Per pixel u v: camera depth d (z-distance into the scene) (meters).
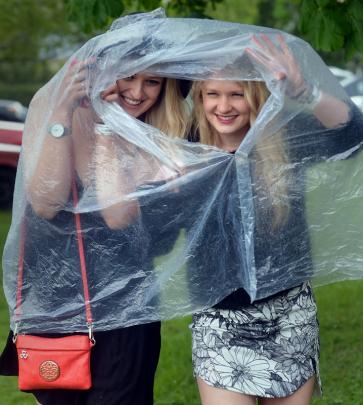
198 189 5.13
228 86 5.00
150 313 5.18
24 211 5.21
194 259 5.14
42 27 21.67
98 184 5.19
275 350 5.03
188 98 5.27
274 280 5.02
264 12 32.34
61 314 5.22
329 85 5.09
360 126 5.11
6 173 18.86
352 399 7.69
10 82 36.81
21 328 5.26
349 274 5.18
